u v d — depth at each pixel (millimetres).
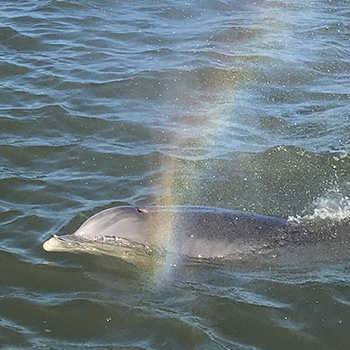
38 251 8609
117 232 8523
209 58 15578
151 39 16562
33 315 7543
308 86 14594
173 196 10117
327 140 12047
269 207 9938
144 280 8117
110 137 11922
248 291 7980
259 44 16641
